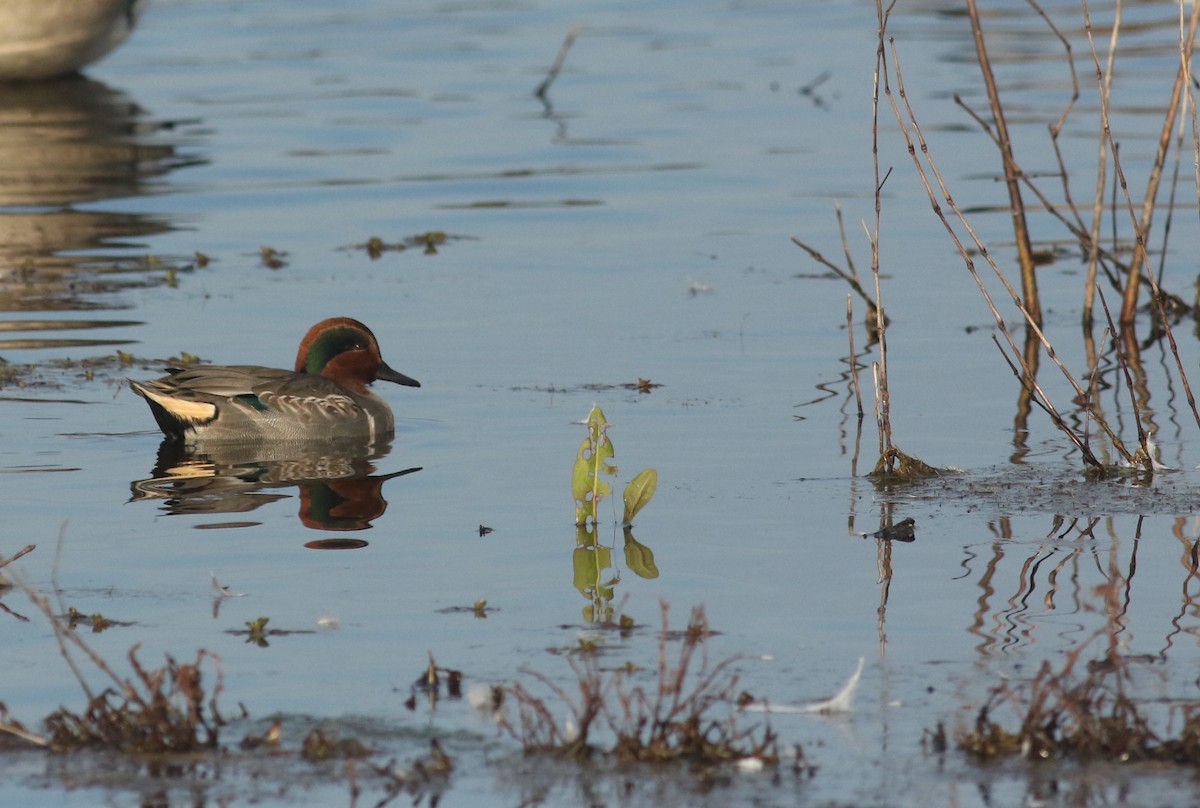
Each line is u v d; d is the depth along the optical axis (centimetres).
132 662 873
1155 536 1179
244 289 2108
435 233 2377
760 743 841
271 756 834
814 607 1048
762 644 984
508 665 956
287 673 946
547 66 3800
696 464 1404
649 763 821
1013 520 1229
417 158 2920
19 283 2127
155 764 826
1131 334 1894
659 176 2769
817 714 878
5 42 3538
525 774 812
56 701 907
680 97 3428
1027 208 2483
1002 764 810
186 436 1508
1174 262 2211
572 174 2789
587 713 833
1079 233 1948
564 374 1734
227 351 1828
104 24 3625
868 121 3144
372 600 1073
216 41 4203
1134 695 888
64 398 1644
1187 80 1448
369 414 1540
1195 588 1066
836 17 4353
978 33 1881
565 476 1380
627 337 1883
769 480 1352
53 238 2377
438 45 4094
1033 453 1421
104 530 1233
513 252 2312
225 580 1116
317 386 1543
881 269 2202
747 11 4519
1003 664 942
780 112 3256
